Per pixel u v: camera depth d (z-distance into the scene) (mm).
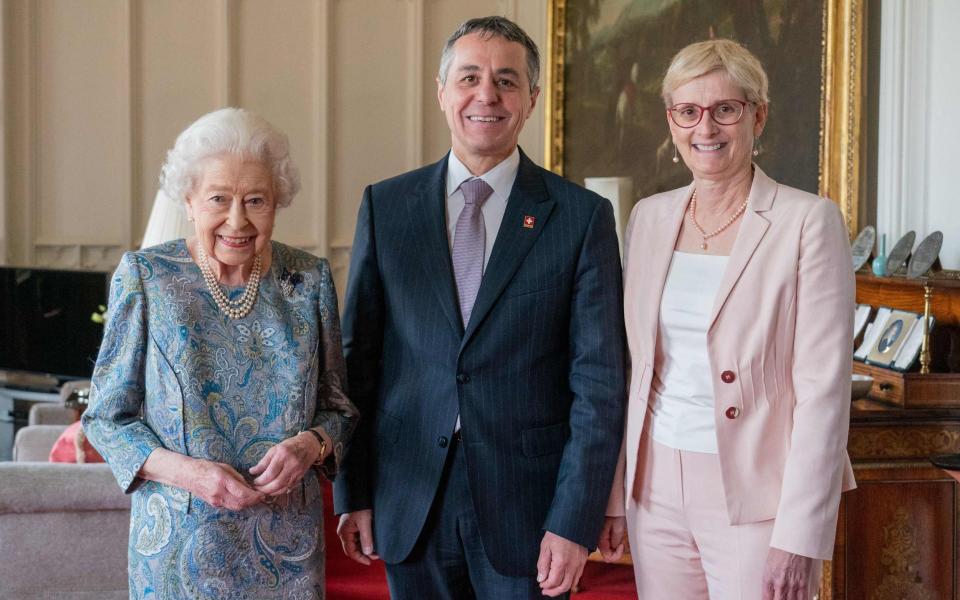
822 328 2145
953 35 3709
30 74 6484
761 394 2195
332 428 2219
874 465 3223
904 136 3889
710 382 2238
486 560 2295
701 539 2240
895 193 3912
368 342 2432
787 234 2201
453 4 7020
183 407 2086
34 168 6543
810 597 2131
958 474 2744
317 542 2232
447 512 2291
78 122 6613
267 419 2148
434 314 2301
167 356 2098
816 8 4223
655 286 2355
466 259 2336
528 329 2266
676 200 2424
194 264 2168
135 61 6617
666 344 2322
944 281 3250
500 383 2262
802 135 4301
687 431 2250
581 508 2221
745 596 2186
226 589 2109
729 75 2240
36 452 4387
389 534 2322
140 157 6680
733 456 2197
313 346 2209
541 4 6691
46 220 6602
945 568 3256
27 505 3059
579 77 5812
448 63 2332
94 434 2123
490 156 2336
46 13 6527
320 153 6859
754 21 4582
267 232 2145
